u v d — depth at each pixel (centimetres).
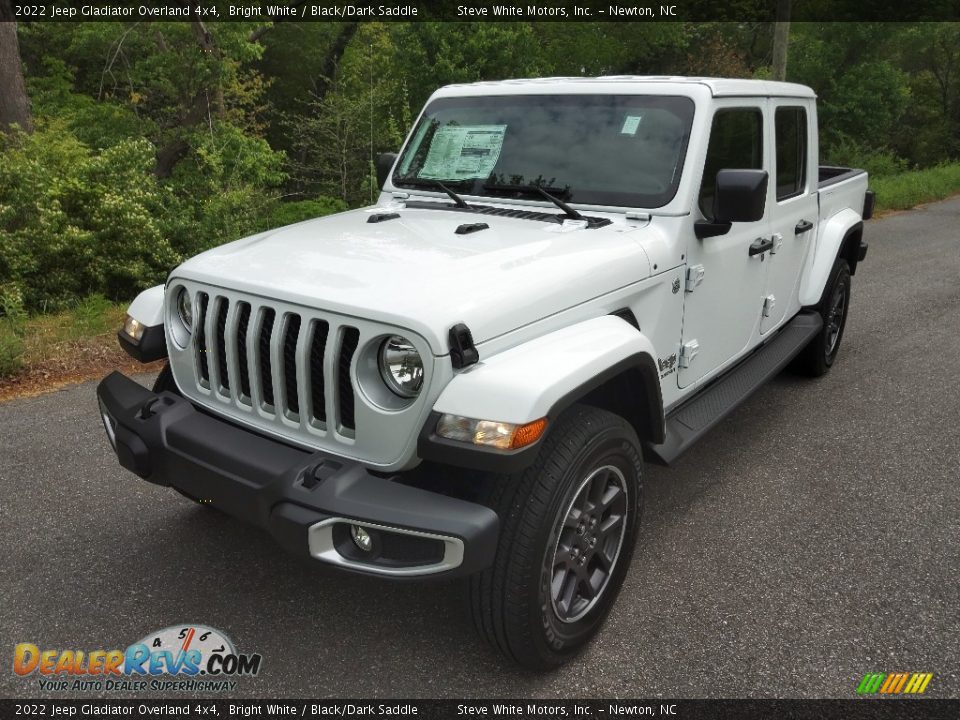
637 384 286
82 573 323
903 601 313
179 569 328
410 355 232
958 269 988
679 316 345
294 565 333
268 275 265
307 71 2320
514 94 388
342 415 249
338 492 229
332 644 285
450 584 323
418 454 227
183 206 975
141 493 389
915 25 2984
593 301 285
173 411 281
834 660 278
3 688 262
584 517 263
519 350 248
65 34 1641
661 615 303
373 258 278
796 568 336
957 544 355
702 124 339
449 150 393
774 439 471
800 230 467
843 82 2830
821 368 568
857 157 2461
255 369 261
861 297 839
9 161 780
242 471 250
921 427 490
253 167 1375
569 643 268
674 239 330
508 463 217
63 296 732
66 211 784
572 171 355
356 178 1503
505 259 280
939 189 1889
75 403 504
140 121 1557
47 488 392
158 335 307
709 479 420
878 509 388
